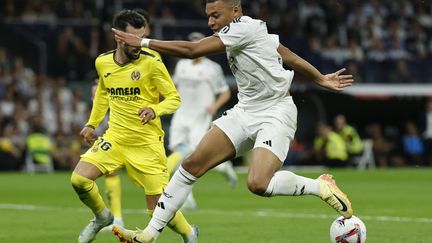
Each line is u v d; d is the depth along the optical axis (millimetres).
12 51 50219
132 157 15867
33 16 52625
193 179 14297
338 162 47406
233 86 48344
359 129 53312
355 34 58938
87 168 15539
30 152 43531
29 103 45688
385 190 32406
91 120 16500
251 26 14055
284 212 23344
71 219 21547
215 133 14359
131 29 15625
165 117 43562
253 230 19125
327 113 51750
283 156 14328
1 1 54094
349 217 14703
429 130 51469
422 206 25406
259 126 14352
